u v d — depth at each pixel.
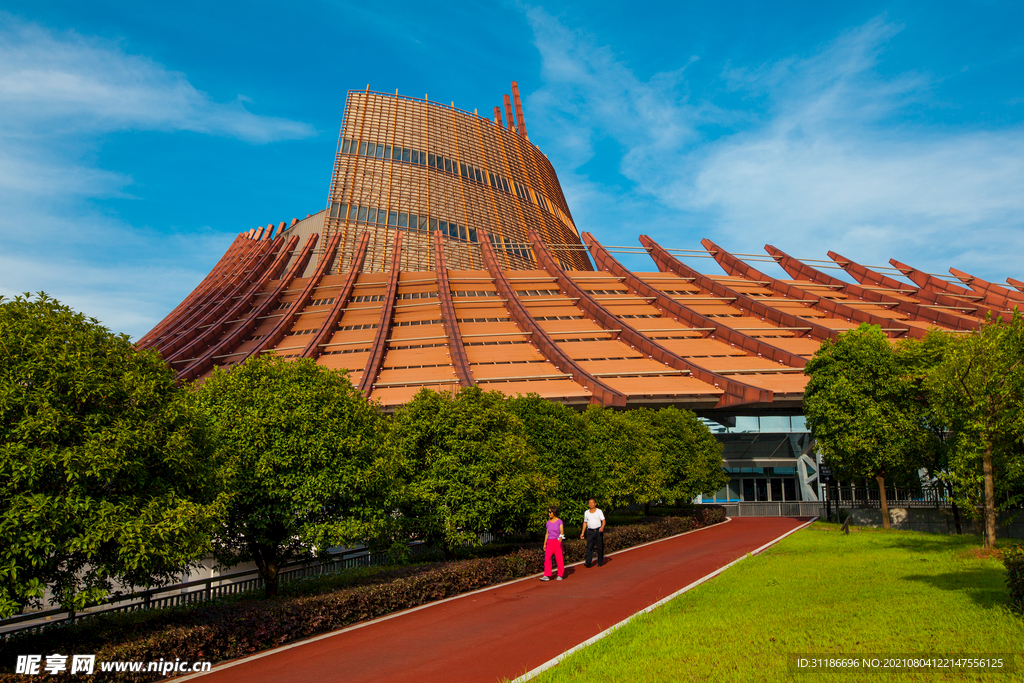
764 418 65.56
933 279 90.62
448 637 12.48
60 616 14.11
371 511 16.14
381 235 101.88
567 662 9.57
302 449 15.25
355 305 76.94
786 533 33.97
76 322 11.56
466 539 20.27
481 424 21.02
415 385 54.16
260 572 15.90
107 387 10.84
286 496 14.91
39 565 9.55
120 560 10.51
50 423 9.90
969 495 23.11
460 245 106.38
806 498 64.62
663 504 52.28
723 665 8.84
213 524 12.05
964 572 16.22
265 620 11.97
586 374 53.00
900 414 31.91
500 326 69.81
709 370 55.41
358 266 84.88
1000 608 10.96
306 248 92.75
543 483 21.97
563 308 75.44
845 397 32.97
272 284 88.00
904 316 76.38
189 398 13.12
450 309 69.12
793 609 12.35
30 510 9.35
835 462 34.69
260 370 16.97
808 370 36.84
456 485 19.92
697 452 42.75
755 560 21.23
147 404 11.68
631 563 22.81
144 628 10.79
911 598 12.75
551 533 19.55
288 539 16.00
